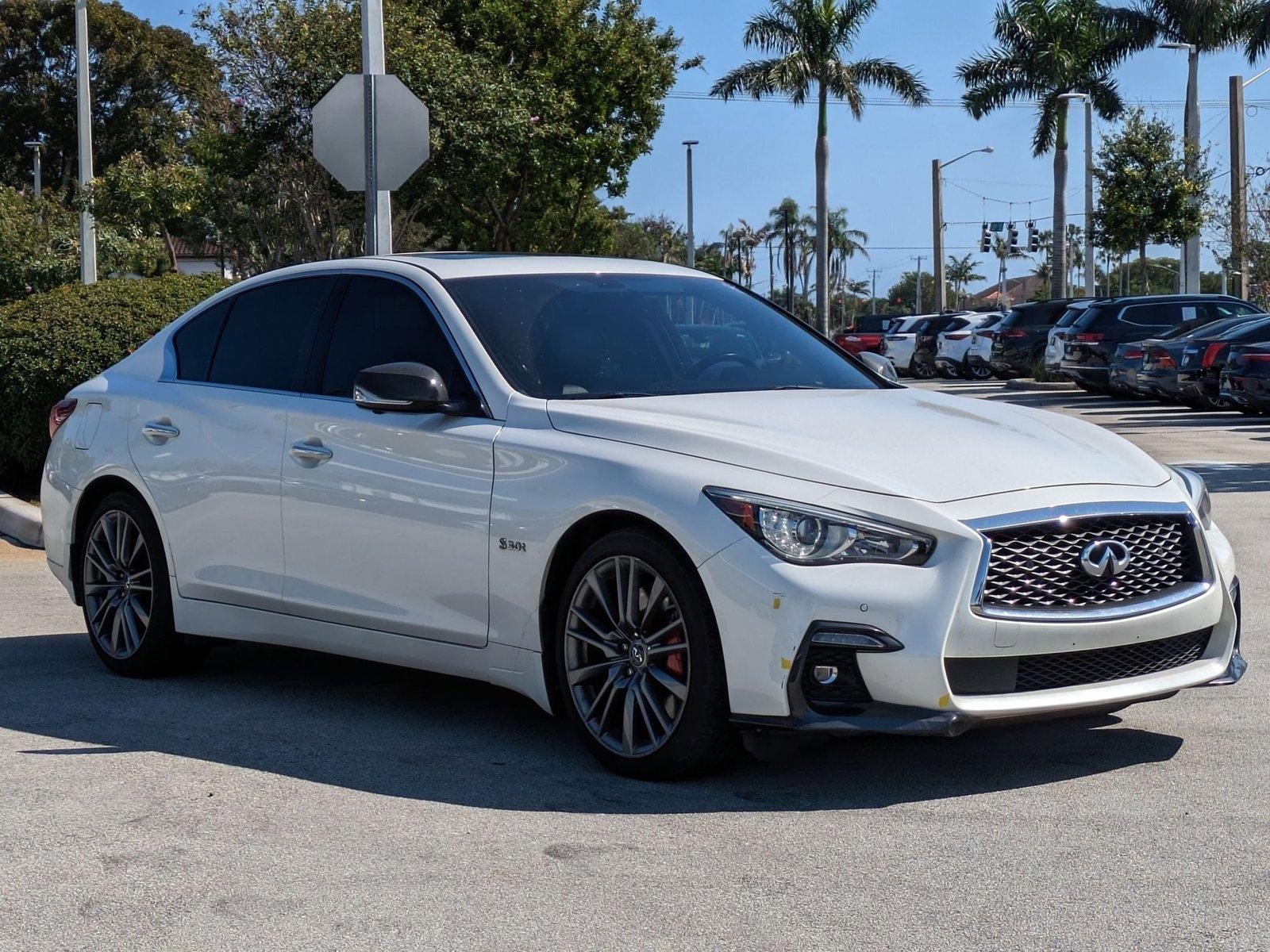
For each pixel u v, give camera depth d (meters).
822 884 3.65
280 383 5.84
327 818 4.26
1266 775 4.53
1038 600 4.26
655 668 4.53
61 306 11.84
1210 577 4.64
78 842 4.07
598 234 38.34
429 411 5.08
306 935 3.38
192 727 5.38
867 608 4.12
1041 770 4.63
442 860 3.88
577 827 4.14
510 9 28.98
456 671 5.10
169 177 29.94
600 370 5.24
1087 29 43.84
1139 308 27.50
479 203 29.73
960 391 30.06
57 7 56.16
